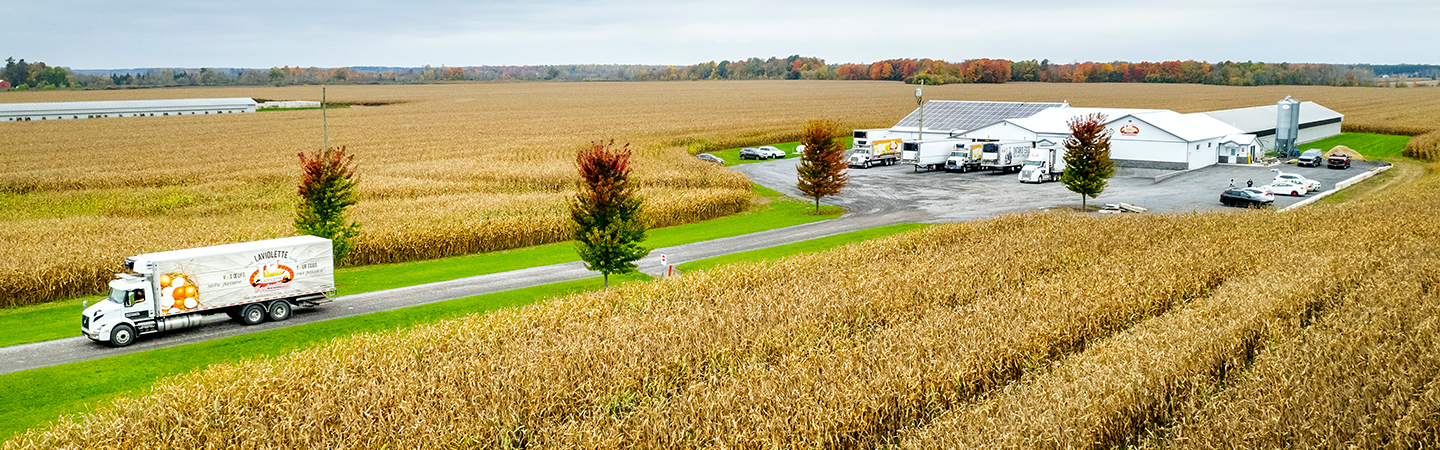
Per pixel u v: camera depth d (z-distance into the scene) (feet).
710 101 637.71
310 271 102.22
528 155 294.87
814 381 62.90
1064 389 58.44
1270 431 51.06
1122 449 55.01
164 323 92.63
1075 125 177.58
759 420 56.13
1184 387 59.52
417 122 460.14
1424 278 85.56
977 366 64.80
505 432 57.88
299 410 60.08
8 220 180.14
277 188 220.84
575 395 63.16
